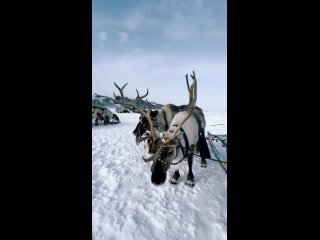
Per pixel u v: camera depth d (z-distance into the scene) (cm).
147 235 223
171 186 337
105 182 363
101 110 1381
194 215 257
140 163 474
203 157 425
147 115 325
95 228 234
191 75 294
